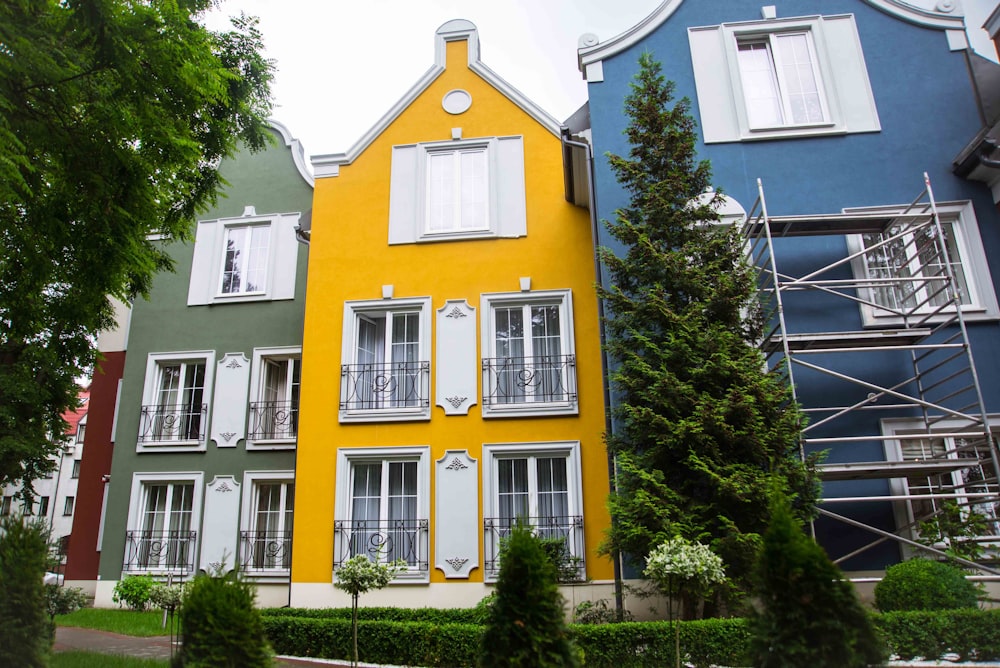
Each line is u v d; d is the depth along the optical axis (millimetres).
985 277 10875
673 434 8984
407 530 11617
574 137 12523
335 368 12500
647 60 11023
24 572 6234
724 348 9289
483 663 5164
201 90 7547
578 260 12609
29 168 6324
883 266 11344
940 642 7613
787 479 8734
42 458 14344
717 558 6855
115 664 7809
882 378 10797
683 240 10281
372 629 9273
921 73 12031
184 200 10703
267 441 14773
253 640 5230
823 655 4566
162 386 15633
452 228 13094
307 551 11656
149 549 14516
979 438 10094
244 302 15773
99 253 7770
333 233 13258
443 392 12141
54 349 12258
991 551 9859
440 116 13672
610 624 8234
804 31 12531
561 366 12180
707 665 7816
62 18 6621
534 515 11523
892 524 10195
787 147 11875
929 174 11516
